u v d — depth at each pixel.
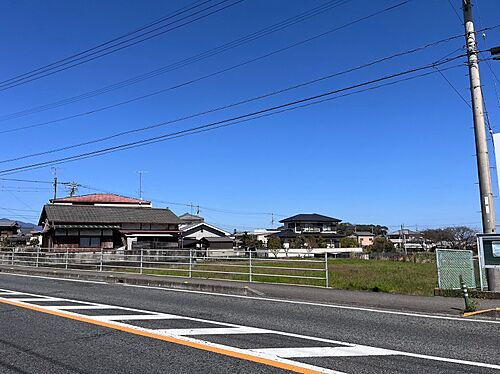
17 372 4.98
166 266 22.66
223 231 58.56
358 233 92.75
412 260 36.00
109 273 18.22
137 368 5.10
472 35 11.89
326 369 5.05
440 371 4.99
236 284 13.62
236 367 5.12
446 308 9.29
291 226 75.06
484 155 11.63
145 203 57.31
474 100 11.87
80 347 6.04
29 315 8.48
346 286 13.56
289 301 10.72
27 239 57.59
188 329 7.21
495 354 5.71
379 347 6.06
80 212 39.22
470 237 66.12
